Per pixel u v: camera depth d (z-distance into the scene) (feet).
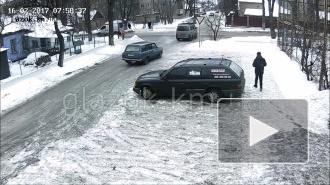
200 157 31.27
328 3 53.36
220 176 27.81
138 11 275.39
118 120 41.78
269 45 98.22
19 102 53.11
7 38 92.89
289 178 26.45
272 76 58.70
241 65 69.72
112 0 107.34
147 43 79.10
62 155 33.35
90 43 121.60
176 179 27.84
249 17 187.32
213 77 46.32
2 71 71.10
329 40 56.80
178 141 34.99
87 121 42.37
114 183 27.76
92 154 33.14
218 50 91.09
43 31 102.78
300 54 77.00
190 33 117.50
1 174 30.50
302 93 48.03
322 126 36.42
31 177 29.58
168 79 48.11
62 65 77.71
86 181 28.32
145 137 36.42
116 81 62.49
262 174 27.35
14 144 37.09
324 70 48.42
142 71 69.82
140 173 29.09
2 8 101.96
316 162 28.71
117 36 147.02
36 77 67.00
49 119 44.21
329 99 43.11
